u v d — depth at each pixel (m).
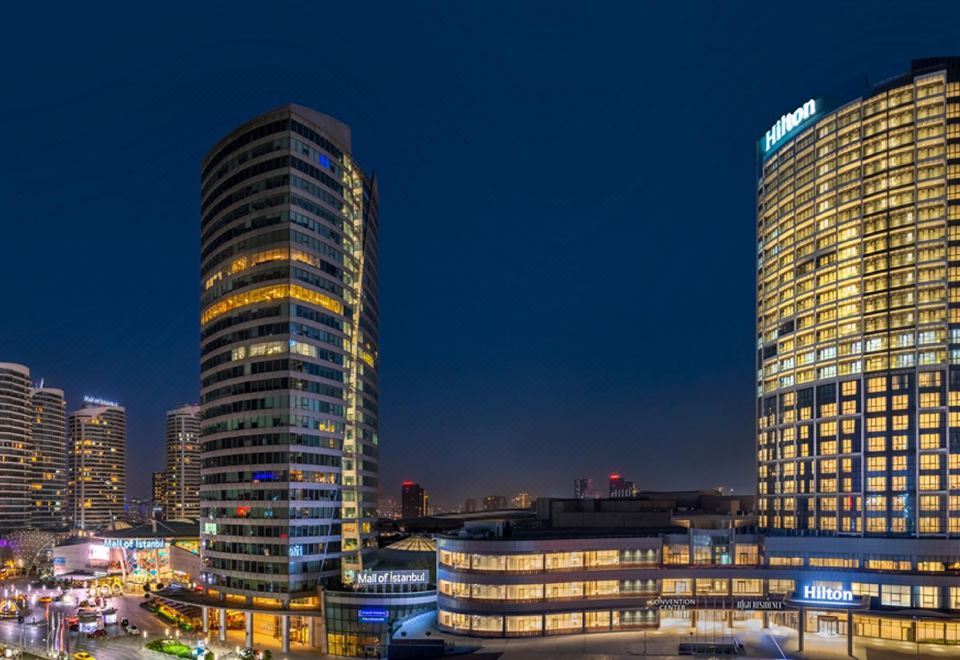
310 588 170.88
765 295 199.12
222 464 181.00
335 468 181.00
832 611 129.88
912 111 164.62
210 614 179.12
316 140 183.12
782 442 186.88
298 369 173.12
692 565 144.62
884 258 165.25
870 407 163.50
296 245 175.38
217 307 187.88
